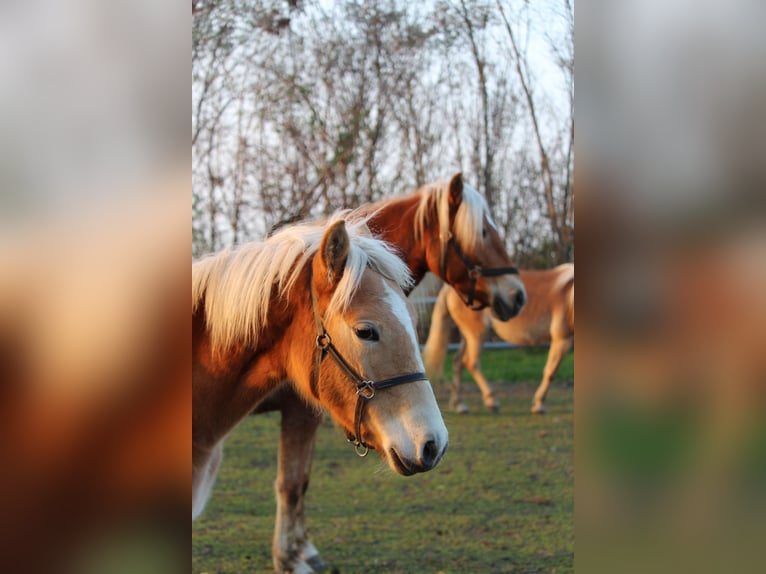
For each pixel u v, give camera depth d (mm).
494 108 8039
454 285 3635
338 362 1900
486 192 8172
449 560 3225
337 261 1897
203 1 6289
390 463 1860
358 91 7320
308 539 3240
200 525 3670
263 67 6844
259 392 2125
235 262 2053
